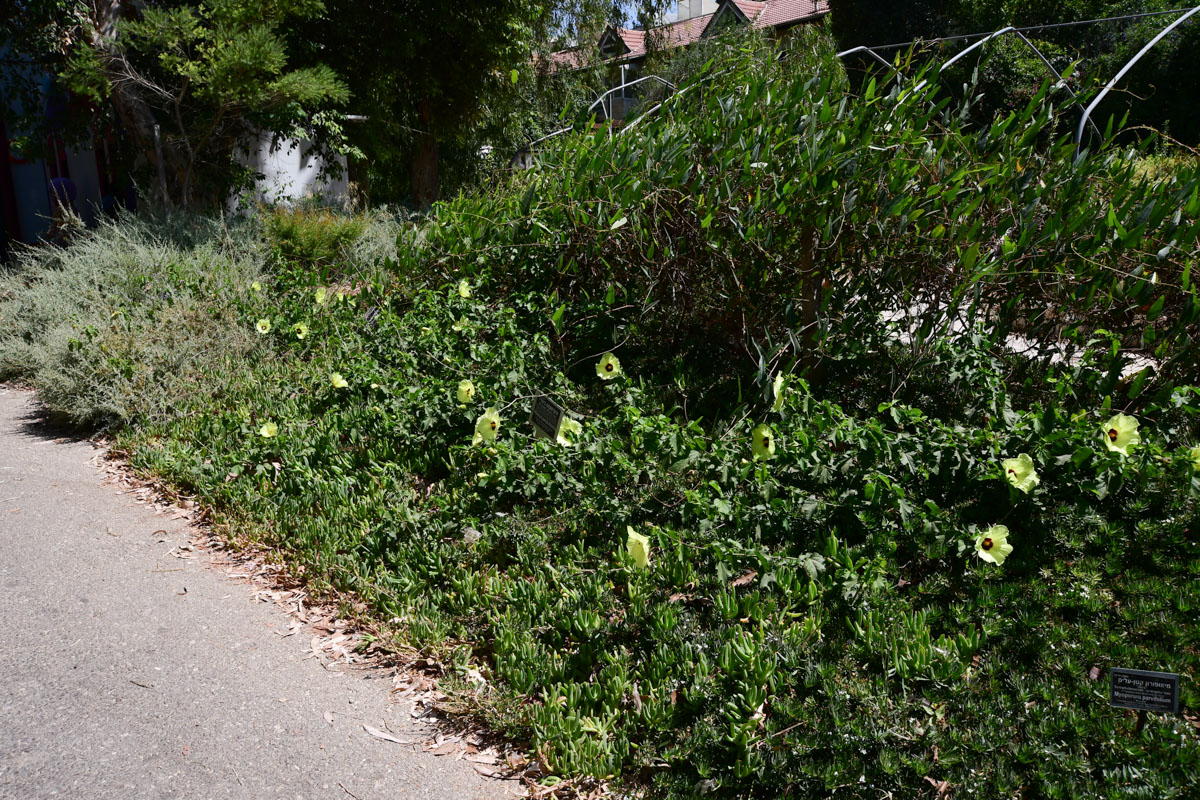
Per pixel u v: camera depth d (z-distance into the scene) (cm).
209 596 364
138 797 245
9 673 302
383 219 1188
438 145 1798
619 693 278
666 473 397
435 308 597
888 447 350
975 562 324
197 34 955
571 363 541
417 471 451
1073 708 253
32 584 367
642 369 540
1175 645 278
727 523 356
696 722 261
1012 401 437
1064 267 426
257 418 529
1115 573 312
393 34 1377
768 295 487
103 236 897
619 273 557
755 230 461
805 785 237
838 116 457
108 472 504
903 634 288
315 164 1617
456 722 285
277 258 765
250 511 425
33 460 523
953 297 427
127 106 1067
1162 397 372
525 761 265
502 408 458
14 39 1095
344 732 279
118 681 301
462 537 385
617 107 2178
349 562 372
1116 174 467
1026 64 1545
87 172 1395
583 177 520
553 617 320
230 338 639
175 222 959
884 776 236
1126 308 421
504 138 1884
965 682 266
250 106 987
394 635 324
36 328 726
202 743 270
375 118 1409
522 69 1647
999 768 233
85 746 266
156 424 546
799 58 593
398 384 501
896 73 481
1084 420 356
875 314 480
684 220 488
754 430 368
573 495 395
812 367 470
